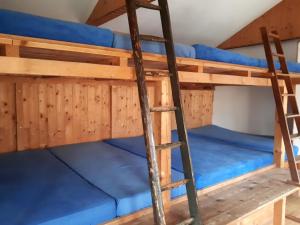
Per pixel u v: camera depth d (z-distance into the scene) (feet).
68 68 5.08
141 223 5.94
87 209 5.54
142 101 5.29
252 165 9.68
